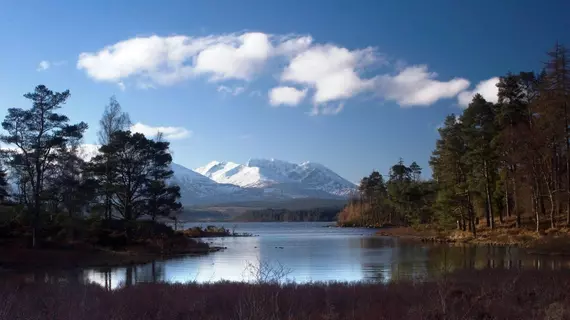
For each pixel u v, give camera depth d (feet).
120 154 216.95
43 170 167.84
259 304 48.73
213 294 66.69
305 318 52.06
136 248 191.01
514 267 108.47
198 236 377.30
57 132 168.04
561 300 61.00
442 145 276.41
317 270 125.90
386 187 481.87
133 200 225.76
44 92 165.48
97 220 198.59
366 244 247.50
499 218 260.01
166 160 234.17
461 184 238.89
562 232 180.65
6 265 134.92
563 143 191.93
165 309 57.52
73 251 159.53
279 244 262.47
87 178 197.67
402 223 468.75
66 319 49.60
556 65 186.19
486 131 230.07
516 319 51.37
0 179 177.47
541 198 223.30
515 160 199.72
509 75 226.38
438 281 63.87
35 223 161.99
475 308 55.01
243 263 151.64
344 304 61.26
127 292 69.77
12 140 160.76
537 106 191.42
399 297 63.87
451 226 267.59
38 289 73.41
